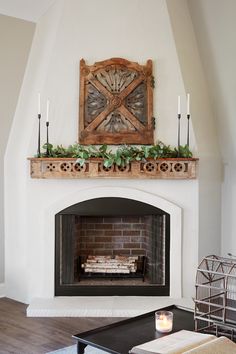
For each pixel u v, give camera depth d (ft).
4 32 13.26
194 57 14.23
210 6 13.41
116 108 13.80
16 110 14.47
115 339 7.96
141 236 15.30
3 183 14.71
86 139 13.74
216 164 14.71
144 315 9.25
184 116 13.80
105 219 15.24
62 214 13.84
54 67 13.76
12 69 13.88
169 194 13.87
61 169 13.42
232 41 13.17
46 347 10.61
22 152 14.12
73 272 14.07
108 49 13.83
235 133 14.23
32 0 13.32
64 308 12.92
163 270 14.05
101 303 13.30
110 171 13.44
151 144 13.78
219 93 14.19
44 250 13.82
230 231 14.87
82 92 13.73
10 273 14.69
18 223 14.33
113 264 14.67
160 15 13.78
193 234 13.88
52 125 13.83
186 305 13.10
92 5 13.82
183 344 7.25
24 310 13.38
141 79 13.75
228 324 8.02
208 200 14.30
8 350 10.42
